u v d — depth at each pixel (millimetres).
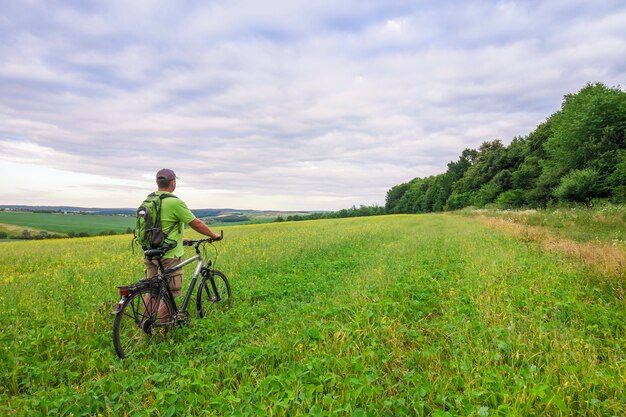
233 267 9609
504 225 18984
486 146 101375
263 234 22828
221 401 2869
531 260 8492
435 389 2957
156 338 4480
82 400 3023
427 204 118500
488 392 2822
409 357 3607
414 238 15961
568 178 36156
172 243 4742
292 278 8281
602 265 6793
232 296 6645
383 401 2822
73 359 3787
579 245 9672
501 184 67812
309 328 4359
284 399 2820
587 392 2836
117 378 3412
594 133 41312
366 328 4254
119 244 21359
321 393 2926
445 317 4703
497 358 3301
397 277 7145
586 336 4000
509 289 5879
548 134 59375
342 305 5371
